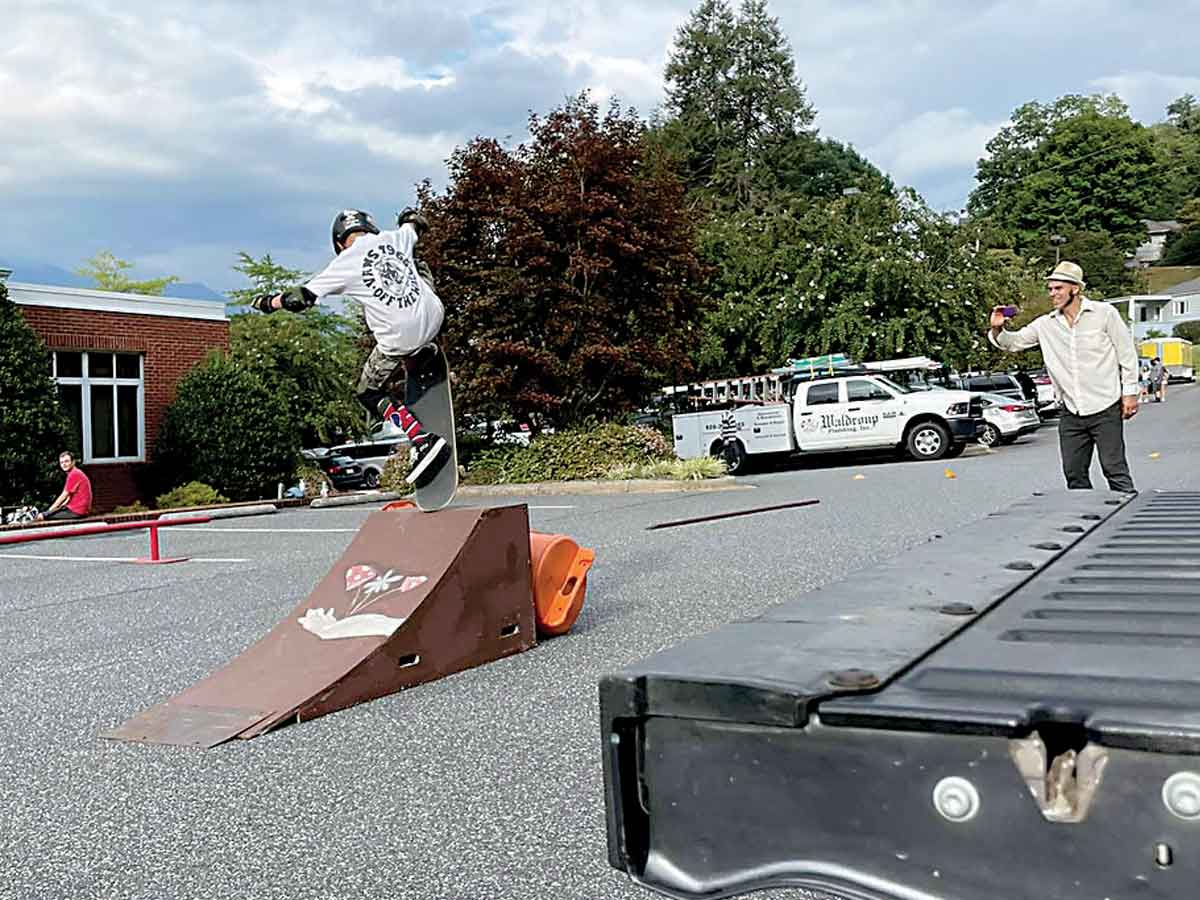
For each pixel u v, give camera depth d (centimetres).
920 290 2603
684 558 898
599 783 382
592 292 1897
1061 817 103
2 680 586
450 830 346
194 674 582
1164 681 109
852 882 113
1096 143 8575
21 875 327
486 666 562
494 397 1856
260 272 3488
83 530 978
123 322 2011
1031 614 149
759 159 6266
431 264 1842
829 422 2177
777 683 116
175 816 370
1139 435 2377
